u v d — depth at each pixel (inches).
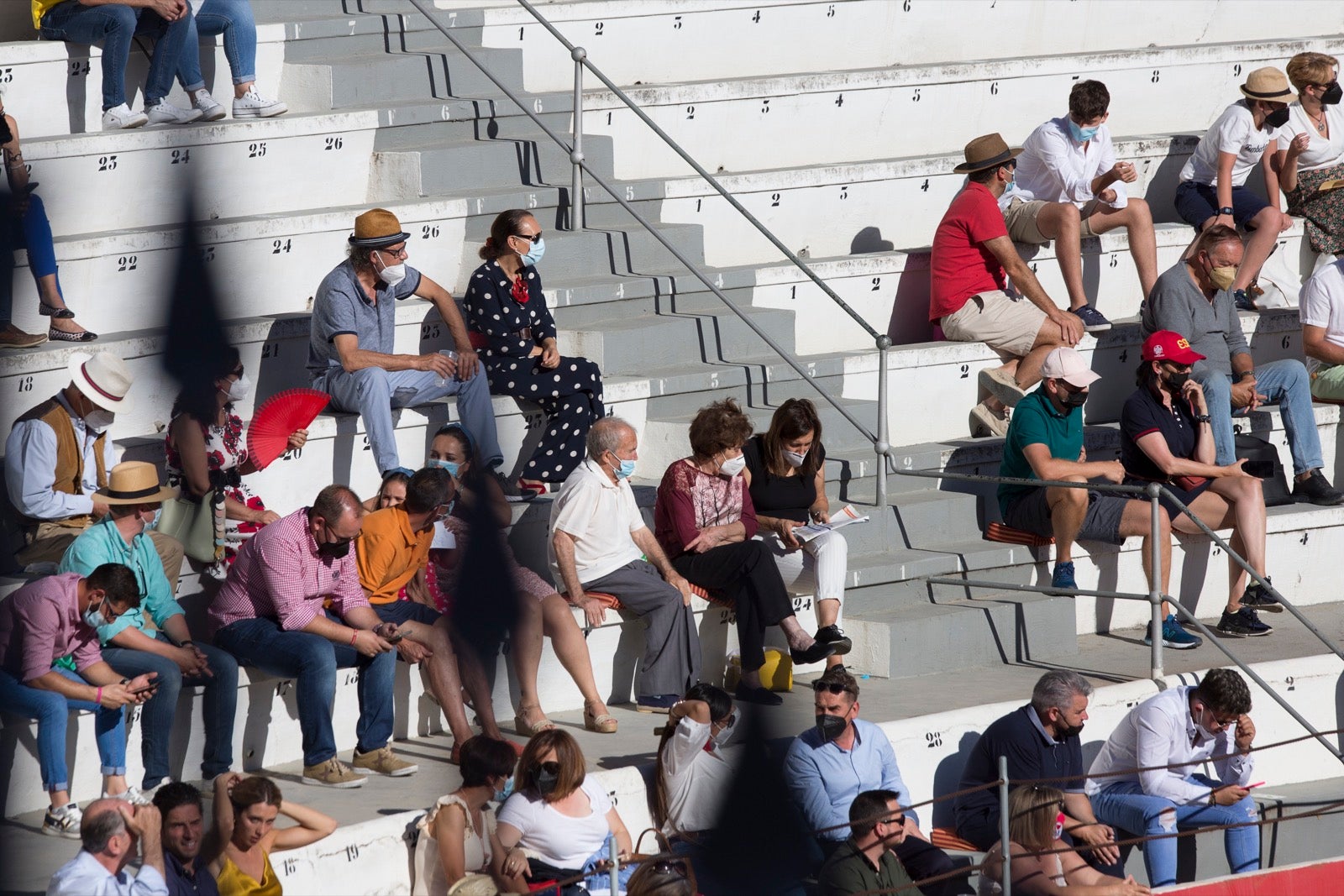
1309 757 1042.1
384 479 891.4
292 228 1103.6
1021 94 1546.5
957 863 856.3
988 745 884.0
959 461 1170.6
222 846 701.9
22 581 824.3
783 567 994.1
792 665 966.4
